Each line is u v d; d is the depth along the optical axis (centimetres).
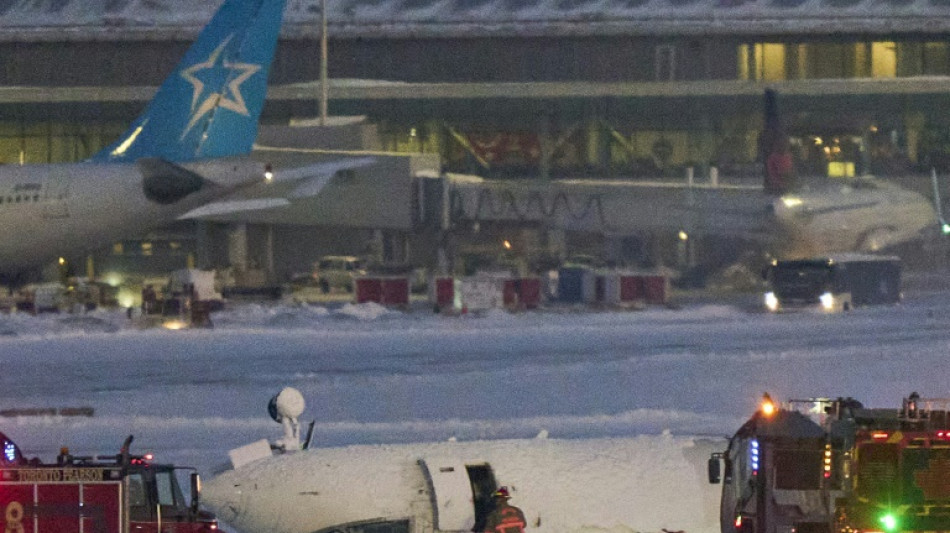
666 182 11856
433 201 10650
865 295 8800
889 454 2227
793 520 2422
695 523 2823
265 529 2736
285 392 2986
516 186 10650
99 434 4203
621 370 5531
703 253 11800
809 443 2428
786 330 7219
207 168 6881
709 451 2920
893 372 5338
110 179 6731
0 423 4388
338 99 13375
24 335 7050
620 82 13575
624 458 2877
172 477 2586
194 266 12156
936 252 12169
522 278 8900
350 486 2702
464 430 4188
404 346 6512
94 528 2236
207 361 5962
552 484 2780
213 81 7162
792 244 10569
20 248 6731
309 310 8506
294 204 10812
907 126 13550
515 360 5934
